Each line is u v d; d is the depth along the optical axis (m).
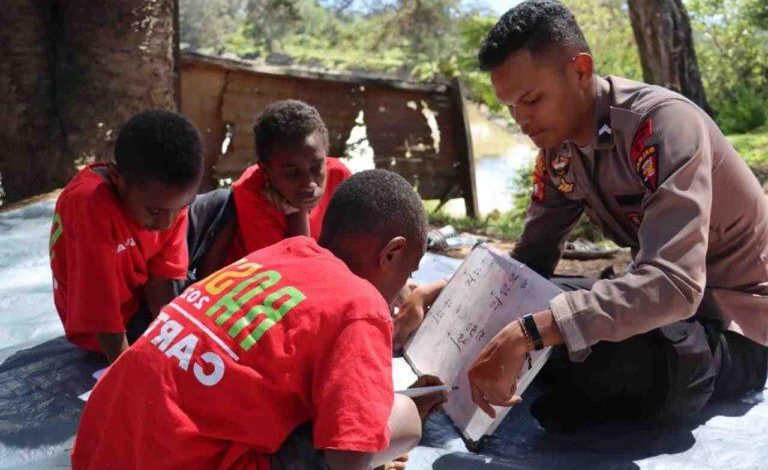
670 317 2.20
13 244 4.52
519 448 2.45
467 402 2.46
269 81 8.63
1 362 3.00
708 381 2.44
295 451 1.78
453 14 15.08
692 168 2.27
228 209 3.33
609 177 2.56
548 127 2.49
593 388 2.46
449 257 5.05
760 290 2.61
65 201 2.78
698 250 2.22
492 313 2.48
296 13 18.09
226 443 1.77
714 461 2.35
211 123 8.45
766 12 15.62
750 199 2.53
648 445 2.44
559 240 3.02
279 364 1.75
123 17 7.45
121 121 7.56
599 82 2.49
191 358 1.77
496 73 2.44
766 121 14.22
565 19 2.40
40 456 2.41
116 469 1.81
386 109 9.16
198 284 1.92
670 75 9.35
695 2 16.12
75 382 2.83
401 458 2.16
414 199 2.06
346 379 1.72
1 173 7.39
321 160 3.17
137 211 2.67
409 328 2.78
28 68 7.36
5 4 7.24
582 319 2.19
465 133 9.39
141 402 1.78
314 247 1.94
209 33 18.91
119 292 2.83
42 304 3.61
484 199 13.79
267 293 1.82
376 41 16.23
